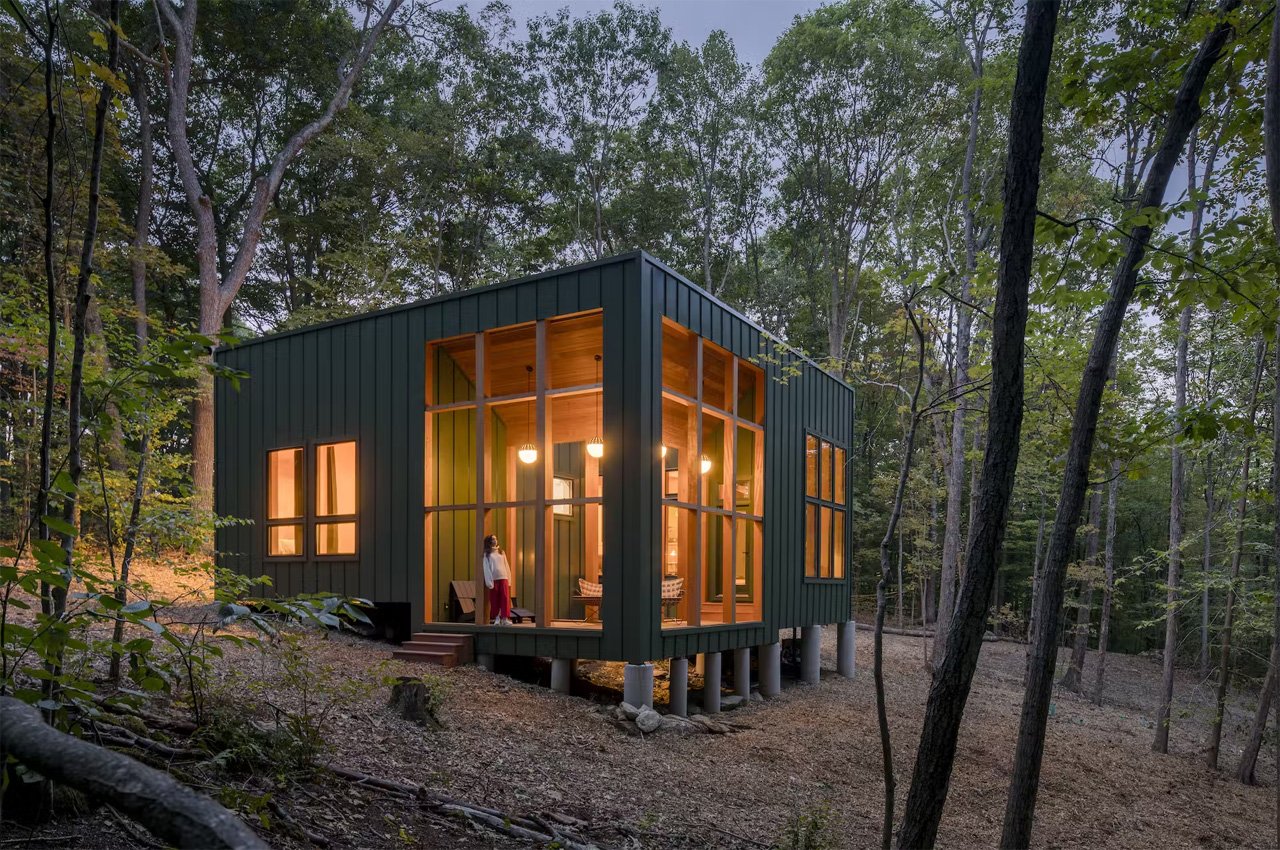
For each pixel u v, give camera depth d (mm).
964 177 16578
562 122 30078
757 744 9578
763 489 12492
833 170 28516
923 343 5254
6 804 2939
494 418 12547
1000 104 16562
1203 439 6129
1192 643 22359
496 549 10742
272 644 3477
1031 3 4125
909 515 23625
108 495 4988
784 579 13195
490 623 10398
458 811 4805
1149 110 5805
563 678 9852
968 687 4098
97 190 2852
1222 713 13352
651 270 9672
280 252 26859
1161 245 5402
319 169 25453
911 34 23484
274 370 12773
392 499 11180
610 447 9531
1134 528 30000
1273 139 3518
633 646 9234
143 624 2504
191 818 628
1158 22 5816
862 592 31141
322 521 11875
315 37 23219
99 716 2812
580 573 13703
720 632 11141
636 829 5727
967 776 9930
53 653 2346
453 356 11820
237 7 21781
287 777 4367
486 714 8047
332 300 22688
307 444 12203
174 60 19562
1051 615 5055
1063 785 10180
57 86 2691
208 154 25812
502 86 28672
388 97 28594
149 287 23953
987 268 5051
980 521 4137
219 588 3570
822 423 15227
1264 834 9750
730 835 6191
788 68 26625
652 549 9477
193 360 2984
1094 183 16531
